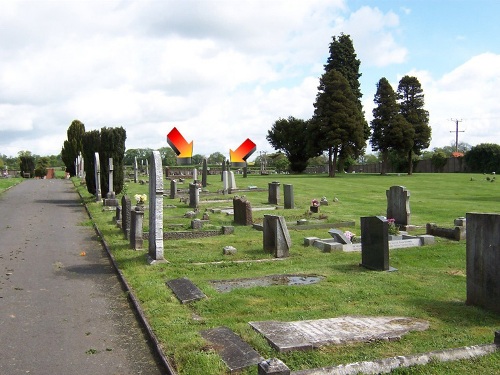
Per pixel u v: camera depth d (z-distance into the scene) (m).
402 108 59.16
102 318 7.65
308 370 4.77
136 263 11.17
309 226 17.25
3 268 11.20
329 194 30.80
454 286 8.96
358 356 5.59
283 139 68.38
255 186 36.81
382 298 8.17
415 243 13.58
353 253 12.72
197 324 6.92
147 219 19.09
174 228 16.67
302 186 37.31
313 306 7.76
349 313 7.30
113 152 28.34
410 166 58.94
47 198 31.31
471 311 7.32
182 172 60.28
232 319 7.05
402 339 6.11
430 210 22.34
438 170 68.75
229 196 29.22
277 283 9.38
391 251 12.55
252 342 6.00
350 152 53.16
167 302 8.09
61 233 16.78
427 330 6.48
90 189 29.30
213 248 13.38
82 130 64.81
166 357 5.86
